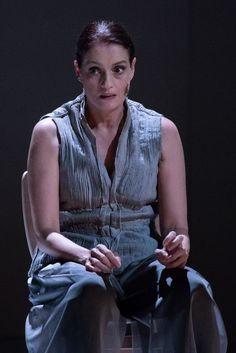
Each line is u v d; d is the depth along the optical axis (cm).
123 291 424
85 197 438
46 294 414
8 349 662
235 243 686
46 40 680
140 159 446
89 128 443
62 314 385
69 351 377
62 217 443
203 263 693
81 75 437
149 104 691
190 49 689
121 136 444
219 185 687
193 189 691
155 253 409
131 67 442
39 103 684
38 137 442
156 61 689
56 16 680
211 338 388
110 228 438
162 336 393
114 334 380
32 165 440
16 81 681
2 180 687
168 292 397
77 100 456
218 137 685
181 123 695
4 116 683
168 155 455
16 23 677
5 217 690
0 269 691
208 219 691
